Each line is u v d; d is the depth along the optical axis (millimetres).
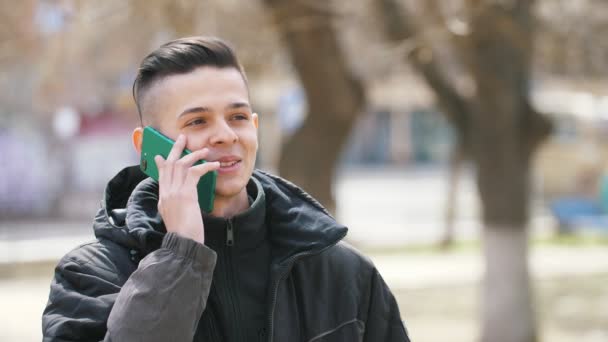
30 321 11062
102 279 2162
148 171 2219
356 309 2387
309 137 8141
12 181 21031
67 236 18469
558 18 8391
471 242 18875
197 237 2066
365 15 8266
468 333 10617
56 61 8938
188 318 2006
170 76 2215
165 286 1999
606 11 8453
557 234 20234
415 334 10594
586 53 8305
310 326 2307
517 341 8602
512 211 8523
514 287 8617
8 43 8242
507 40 7816
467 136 8688
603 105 21562
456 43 7598
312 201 2408
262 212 2289
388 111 33688
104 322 2084
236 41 7926
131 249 2234
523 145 8461
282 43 7895
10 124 20500
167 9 6914
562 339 10500
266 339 2215
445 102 8680
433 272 15078
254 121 2314
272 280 2244
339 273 2404
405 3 8398
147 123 2275
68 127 20016
